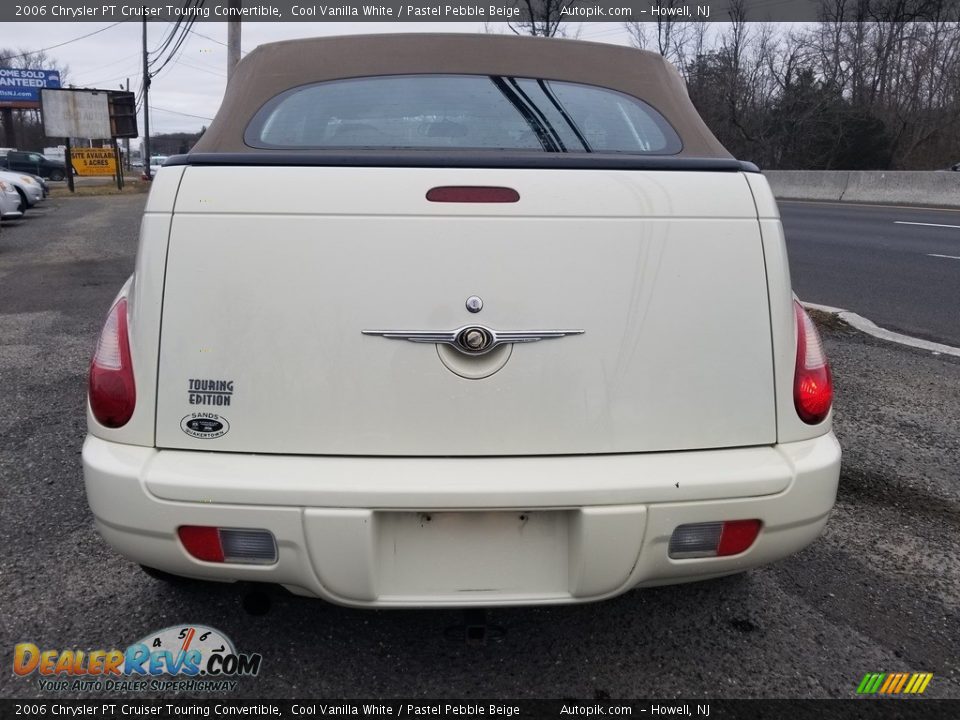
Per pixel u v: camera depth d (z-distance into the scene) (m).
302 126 2.49
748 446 1.98
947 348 5.53
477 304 1.85
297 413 1.87
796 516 1.98
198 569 1.90
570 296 1.88
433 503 1.81
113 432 1.93
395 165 1.90
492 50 2.73
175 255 1.87
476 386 1.86
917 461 3.70
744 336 1.95
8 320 6.75
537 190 1.89
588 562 1.88
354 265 1.85
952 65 33.16
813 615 2.57
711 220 1.94
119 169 30.20
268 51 2.75
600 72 2.75
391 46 2.73
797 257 9.82
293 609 2.57
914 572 2.82
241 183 1.88
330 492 1.80
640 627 2.50
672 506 1.88
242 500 1.82
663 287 1.91
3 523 3.08
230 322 1.86
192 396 1.88
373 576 1.86
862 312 6.77
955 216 15.15
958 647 2.42
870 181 20.31
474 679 2.27
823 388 2.08
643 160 1.99
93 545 2.93
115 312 2.05
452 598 1.91
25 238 13.35
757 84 35.22
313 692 2.21
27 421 4.20
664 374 1.91
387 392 1.86
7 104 59.00
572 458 1.89
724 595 2.68
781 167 35.28
